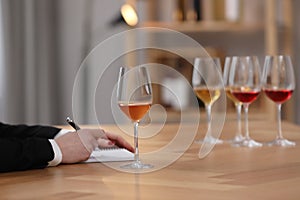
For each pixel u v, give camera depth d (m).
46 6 4.54
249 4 4.52
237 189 1.26
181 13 4.43
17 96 4.42
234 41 4.55
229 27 4.46
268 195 1.19
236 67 2.05
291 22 4.48
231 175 1.43
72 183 1.37
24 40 4.44
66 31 4.61
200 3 4.44
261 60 4.53
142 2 4.39
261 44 4.54
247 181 1.35
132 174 1.46
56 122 4.60
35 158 1.55
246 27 4.50
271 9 4.46
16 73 4.41
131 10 4.08
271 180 1.35
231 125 2.61
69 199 1.20
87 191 1.28
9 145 1.54
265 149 1.88
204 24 4.43
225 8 4.50
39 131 1.89
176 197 1.19
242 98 2.03
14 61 4.40
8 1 4.36
